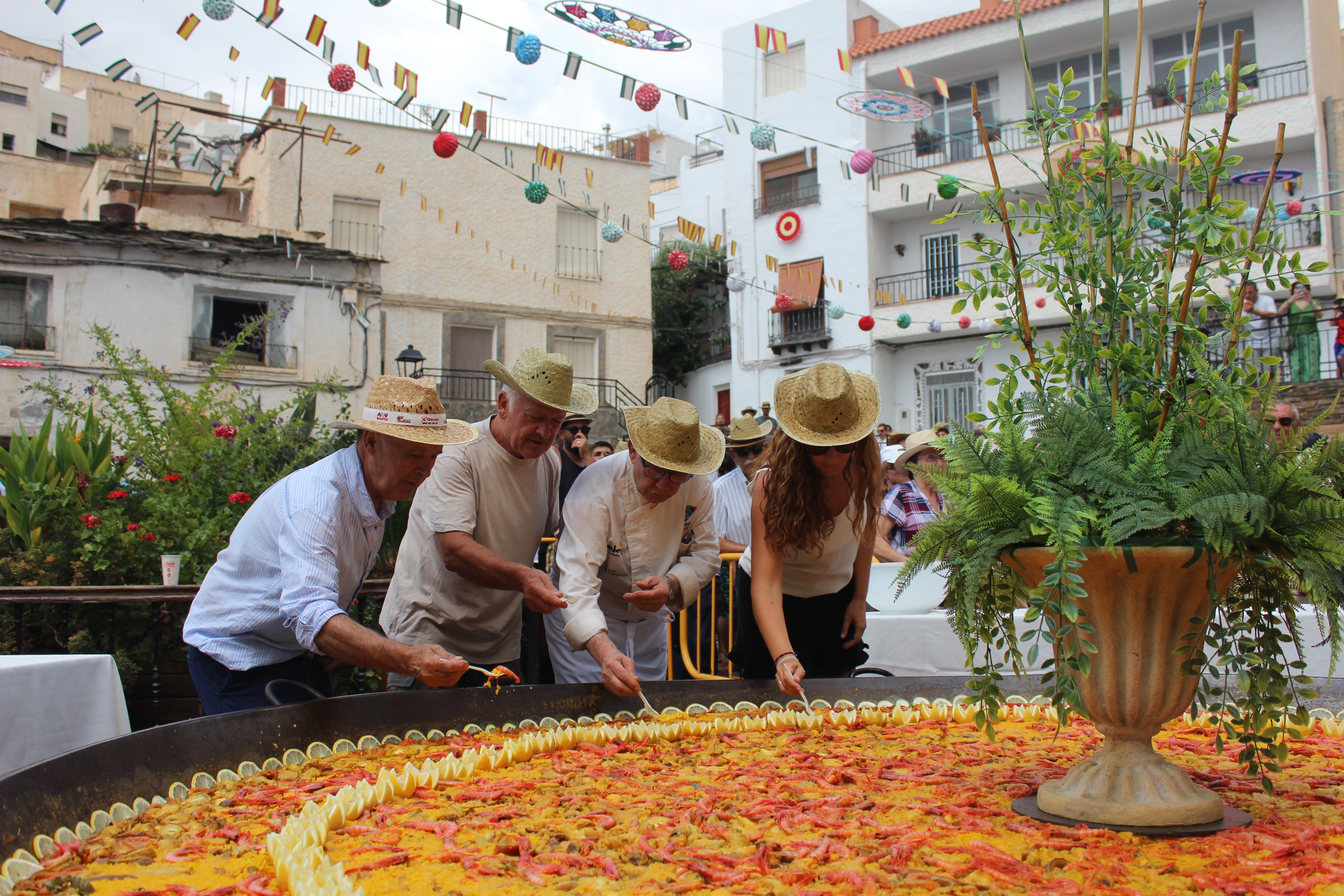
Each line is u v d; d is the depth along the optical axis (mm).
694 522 3240
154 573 5262
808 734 2387
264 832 1505
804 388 2689
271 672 2541
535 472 3215
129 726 3105
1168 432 1640
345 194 18047
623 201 20188
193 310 16562
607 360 20094
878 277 19938
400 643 2213
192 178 19844
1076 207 1893
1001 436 1726
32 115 27359
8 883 1228
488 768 1990
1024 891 1229
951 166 18516
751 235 21281
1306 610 3137
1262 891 1195
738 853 1396
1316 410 10312
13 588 3961
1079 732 2410
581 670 3352
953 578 1831
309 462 6320
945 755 2104
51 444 7961
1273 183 1756
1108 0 1909
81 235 15820
